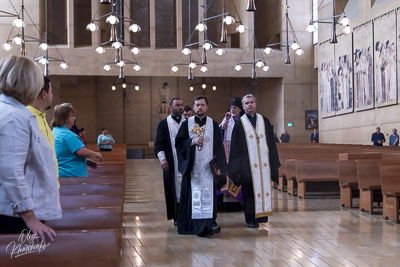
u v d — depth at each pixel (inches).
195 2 1330.0
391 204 336.2
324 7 1070.4
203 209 281.7
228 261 228.5
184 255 240.7
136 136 1328.7
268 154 317.7
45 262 128.0
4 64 118.2
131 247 259.3
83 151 244.4
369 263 224.1
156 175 746.8
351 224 326.6
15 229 124.9
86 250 130.6
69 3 1096.8
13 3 1069.1
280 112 1183.6
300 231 301.3
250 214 312.8
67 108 249.0
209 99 1353.3
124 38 1119.0
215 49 1144.2
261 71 1157.1
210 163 279.6
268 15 1257.4
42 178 119.2
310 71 1172.5
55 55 1093.8
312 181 492.7
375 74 875.4
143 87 1331.2
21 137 112.7
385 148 678.5
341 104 1003.3
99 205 197.8
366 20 905.5
